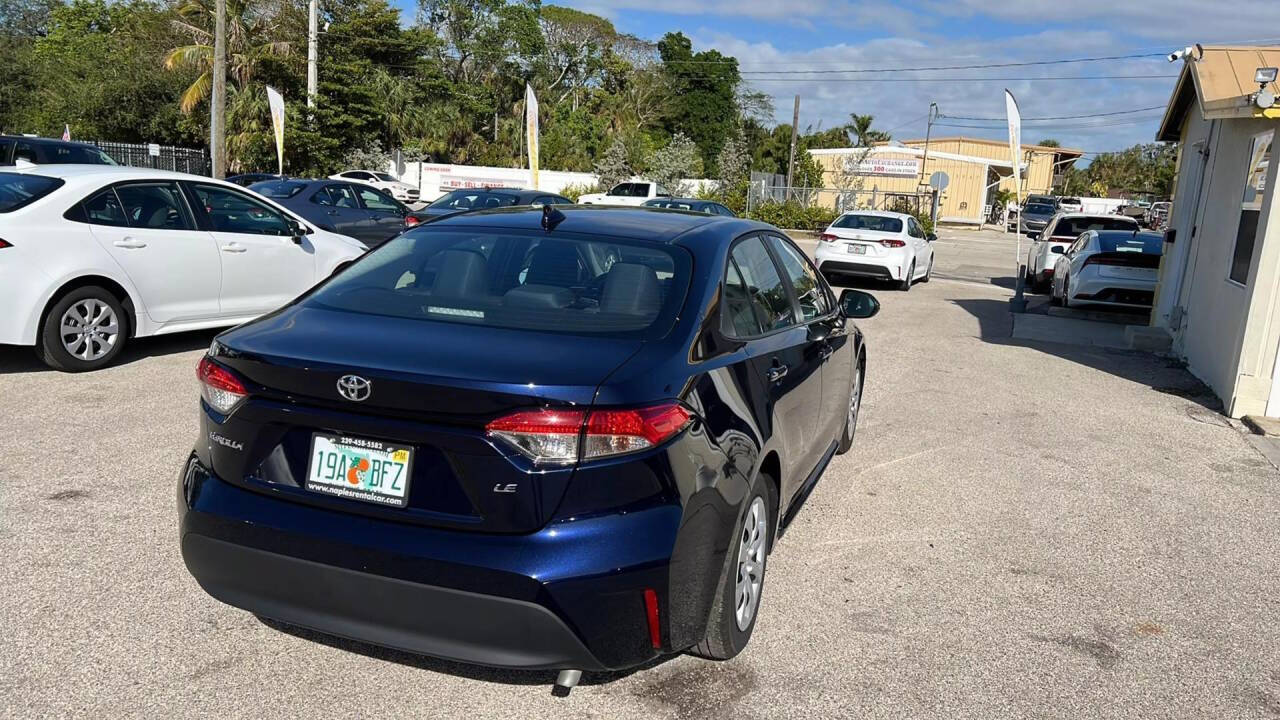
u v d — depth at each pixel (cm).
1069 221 1712
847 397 532
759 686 316
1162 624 380
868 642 352
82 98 3662
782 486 362
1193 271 995
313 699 297
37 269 672
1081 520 500
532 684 311
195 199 779
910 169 4175
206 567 286
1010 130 1402
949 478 563
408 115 4678
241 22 3675
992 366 936
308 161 3812
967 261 2619
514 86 6188
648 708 300
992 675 332
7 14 5822
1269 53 932
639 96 6975
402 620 262
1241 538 482
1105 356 1023
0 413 594
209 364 293
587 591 253
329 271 883
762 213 3334
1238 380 735
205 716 286
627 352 283
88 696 292
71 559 387
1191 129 1087
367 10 4647
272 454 281
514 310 310
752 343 351
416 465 262
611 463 257
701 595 283
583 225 363
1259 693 329
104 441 544
